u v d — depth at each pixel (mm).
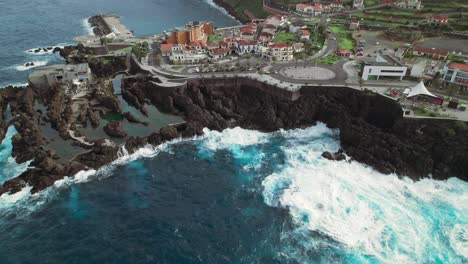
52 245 73188
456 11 194500
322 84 120375
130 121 116438
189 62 143750
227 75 128250
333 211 82688
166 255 71938
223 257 71750
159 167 97875
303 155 103062
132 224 79188
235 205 85188
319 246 73938
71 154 99000
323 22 193750
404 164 95062
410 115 101625
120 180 92438
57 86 125562
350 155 101625
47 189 88312
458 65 117312
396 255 71750
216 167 98375
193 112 117125
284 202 85562
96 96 125625
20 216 80125
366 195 87625
